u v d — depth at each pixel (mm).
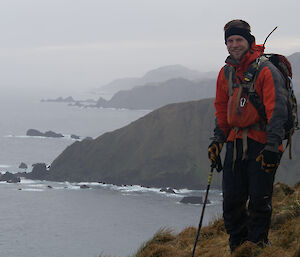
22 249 155750
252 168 4762
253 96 4645
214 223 8211
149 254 7328
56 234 178000
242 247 4973
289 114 4594
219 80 5035
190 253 6871
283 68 4652
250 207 4996
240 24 4680
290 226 5699
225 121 5094
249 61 4672
